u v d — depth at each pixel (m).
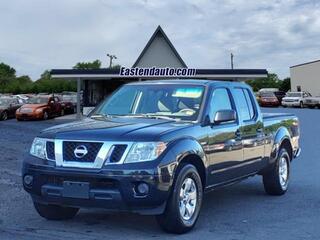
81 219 7.10
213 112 7.16
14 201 8.18
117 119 6.93
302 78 80.75
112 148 5.89
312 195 9.13
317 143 18.33
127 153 5.86
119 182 5.78
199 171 6.74
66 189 5.99
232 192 9.45
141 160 5.84
